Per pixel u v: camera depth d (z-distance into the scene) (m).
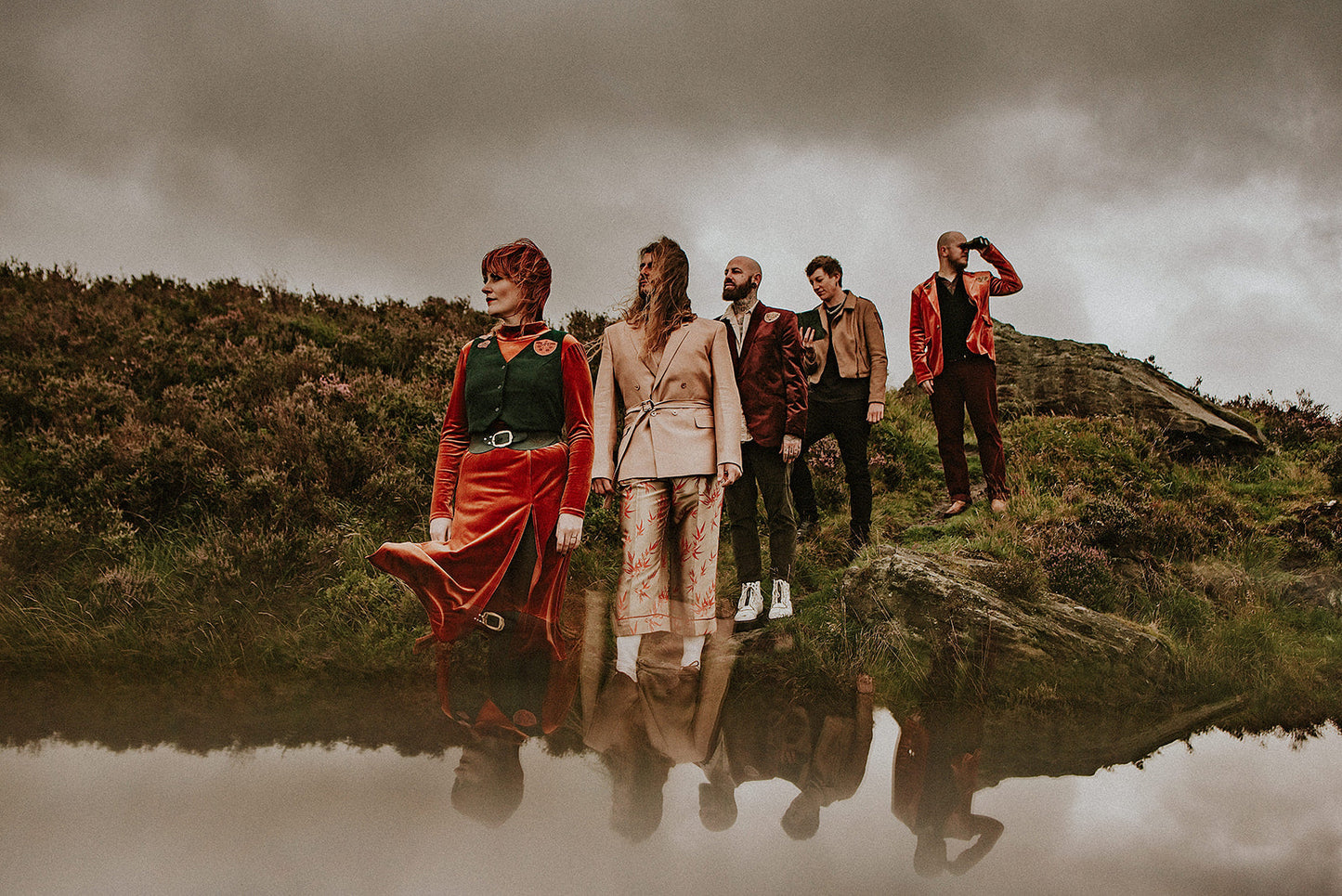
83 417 5.91
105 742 2.22
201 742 2.24
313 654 3.51
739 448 3.73
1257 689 3.82
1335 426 9.07
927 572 4.22
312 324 8.31
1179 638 4.38
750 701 3.08
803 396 4.38
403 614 3.99
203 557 4.43
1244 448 7.96
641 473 3.71
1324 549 5.77
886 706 3.15
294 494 5.07
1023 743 2.69
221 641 3.65
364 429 6.19
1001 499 5.67
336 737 2.32
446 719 2.56
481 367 3.63
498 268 3.66
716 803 1.94
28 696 2.76
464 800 1.86
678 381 3.79
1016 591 4.25
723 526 5.72
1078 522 5.27
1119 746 2.71
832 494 6.39
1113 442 7.29
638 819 1.80
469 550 3.42
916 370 6.00
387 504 5.33
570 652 3.66
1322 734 3.05
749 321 4.43
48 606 3.95
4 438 5.75
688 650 3.62
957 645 3.80
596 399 3.91
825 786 2.12
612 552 5.14
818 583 4.95
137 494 5.02
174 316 8.45
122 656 3.43
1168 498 6.45
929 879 1.54
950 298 5.86
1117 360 9.10
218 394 6.49
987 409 5.73
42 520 4.58
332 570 4.51
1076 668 3.72
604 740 2.42
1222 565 5.33
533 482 3.53
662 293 3.88
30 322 7.56
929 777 2.24
